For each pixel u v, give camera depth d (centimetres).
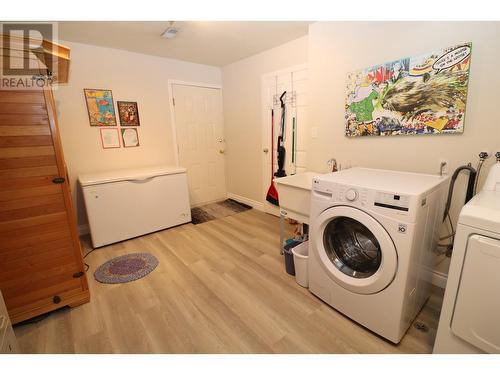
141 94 322
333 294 160
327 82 229
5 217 143
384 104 191
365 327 147
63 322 158
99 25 227
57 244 161
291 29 245
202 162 395
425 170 179
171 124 353
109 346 140
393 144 193
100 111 295
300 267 185
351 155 222
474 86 152
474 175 156
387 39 184
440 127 166
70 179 286
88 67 282
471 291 98
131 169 316
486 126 151
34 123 144
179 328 152
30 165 146
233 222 326
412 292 136
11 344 110
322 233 159
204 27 237
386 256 126
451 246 173
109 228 262
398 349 134
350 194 137
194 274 208
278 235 282
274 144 329
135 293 186
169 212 304
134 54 311
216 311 166
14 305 152
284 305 170
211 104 390
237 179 406
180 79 352
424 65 167
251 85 342
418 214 120
